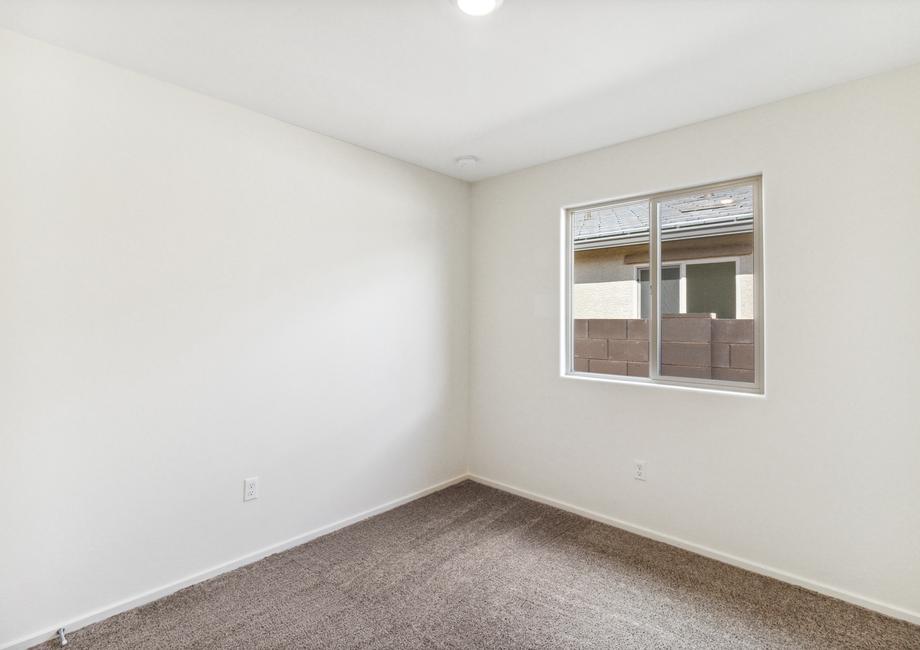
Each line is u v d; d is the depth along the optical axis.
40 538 1.88
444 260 3.58
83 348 1.98
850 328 2.17
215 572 2.37
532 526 2.96
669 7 1.67
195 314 2.30
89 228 1.99
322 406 2.83
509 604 2.15
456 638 1.92
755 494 2.44
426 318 3.45
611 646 1.88
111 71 2.05
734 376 2.67
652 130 2.75
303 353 2.73
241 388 2.47
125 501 2.09
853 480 2.17
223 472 2.41
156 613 2.07
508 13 1.70
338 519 2.91
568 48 1.93
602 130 2.75
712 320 2.76
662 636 1.94
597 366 3.43
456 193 3.68
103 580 2.04
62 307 1.93
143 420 2.14
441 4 1.65
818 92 2.26
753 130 2.44
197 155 2.30
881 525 2.10
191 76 2.16
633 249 3.30
